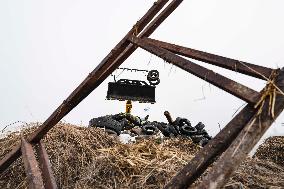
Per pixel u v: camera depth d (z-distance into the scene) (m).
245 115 1.58
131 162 3.88
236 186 3.53
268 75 1.66
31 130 4.80
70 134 4.62
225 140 1.57
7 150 4.30
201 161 1.58
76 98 2.90
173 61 2.14
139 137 6.88
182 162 4.01
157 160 3.99
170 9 2.78
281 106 1.49
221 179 1.38
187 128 8.37
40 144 3.05
